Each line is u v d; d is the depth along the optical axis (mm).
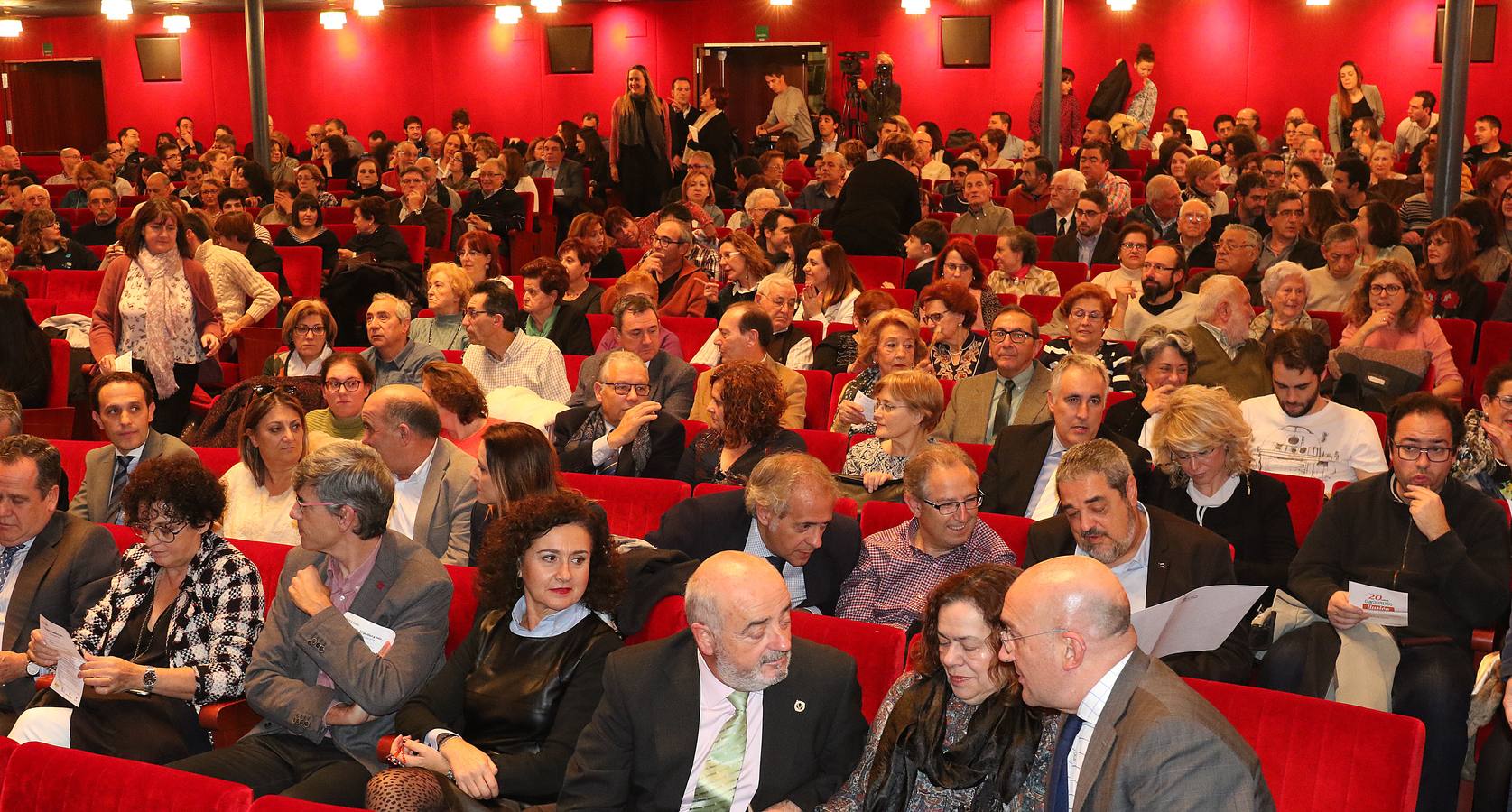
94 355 7359
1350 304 6891
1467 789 3920
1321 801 2846
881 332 5824
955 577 2867
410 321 7348
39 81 24078
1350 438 4953
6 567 4133
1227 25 20156
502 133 23219
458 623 3816
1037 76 20875
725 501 4191
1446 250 8086
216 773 3332
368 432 4473
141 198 15086
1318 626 3846
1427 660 3758
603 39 22453
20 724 3559
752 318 6258
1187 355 5242
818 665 3078
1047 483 4824
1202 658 3699
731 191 15320
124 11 17375
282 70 23906
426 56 23312
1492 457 4672
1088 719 2484
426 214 12477
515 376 6750
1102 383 4668
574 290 8461
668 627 3551
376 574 3629
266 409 4617
